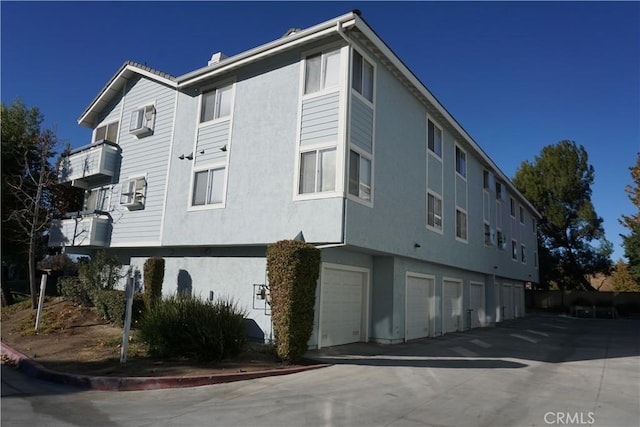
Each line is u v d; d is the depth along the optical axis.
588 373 10.42
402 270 15.45
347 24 11.93
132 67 18.36
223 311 10.70
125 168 18.22
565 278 43.28
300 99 13.03
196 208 14.91
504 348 14.77
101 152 18.39
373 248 12.96
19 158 21.05
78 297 17.11
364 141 12.91
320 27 12.23
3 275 23.92
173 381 8.31
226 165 14.40
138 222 16.97
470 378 9.41
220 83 15.25
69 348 11.46
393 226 14.27
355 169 12.40
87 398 7.47
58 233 19.61
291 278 10.18
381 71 14.18
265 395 7.66
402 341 15.14
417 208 16.16
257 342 13.07
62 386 8.41
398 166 14.88
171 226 15.62
